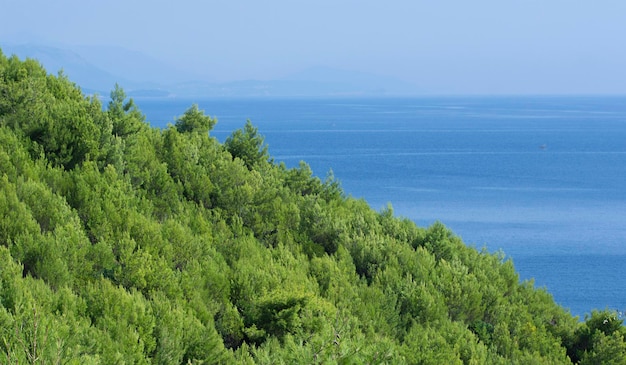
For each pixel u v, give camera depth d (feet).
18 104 116.37
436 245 138.41
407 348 87.04
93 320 67.82
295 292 85.97
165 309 71.56
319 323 41.65
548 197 475.31
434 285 118.21
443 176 580.71
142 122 148.56
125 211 96.89
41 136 113.19
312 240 133.28
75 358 43.11
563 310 132.26
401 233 143.64
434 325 103.96
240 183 135.03
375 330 96.27
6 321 52.39
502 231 360.69
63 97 141.28
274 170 165.07
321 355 36.70
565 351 109.50
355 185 521.24
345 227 134.51
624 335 116.06
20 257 77.46
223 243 111.86
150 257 83.30
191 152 138.00
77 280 79.05
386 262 123.13
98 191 100.63
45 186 97.14
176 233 97.14
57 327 56.44
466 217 397.39
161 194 121.49
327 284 107.96
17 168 100.07
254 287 92.79
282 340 81.51
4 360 34.42
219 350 71.31
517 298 131.23
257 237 127.03
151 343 66.33
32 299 60.23
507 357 103.14
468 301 114.52
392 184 529.04
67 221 90.84
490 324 115.24
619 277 269.85
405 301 108.68
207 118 176.65
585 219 395.34
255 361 72.95
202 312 81.10
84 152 112.16
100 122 121.29
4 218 83.51
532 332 109.70
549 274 275.59
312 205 142.72
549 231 360.69
